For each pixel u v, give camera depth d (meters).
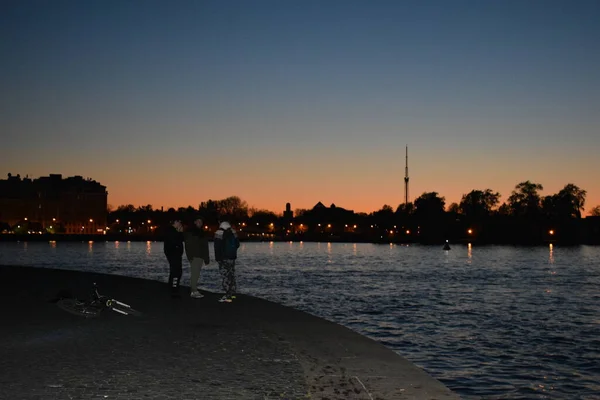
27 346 15.43
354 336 16.91
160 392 11.47
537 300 53.53
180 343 15.91
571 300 53.66
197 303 23.41
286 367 13.46
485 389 21.75
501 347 29.58
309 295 56.12
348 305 47.75
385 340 31.52
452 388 21.88
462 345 30.08
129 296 25.45
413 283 73.31
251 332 17.48
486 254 182.00
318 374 12.89
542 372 24.28
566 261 137.75
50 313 20.70
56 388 11.61
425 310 44.75
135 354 14.60
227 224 23.95
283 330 17.75
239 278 79.69
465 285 70.81
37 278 33.31
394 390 11.83
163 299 24.56
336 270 100.25
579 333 34.16
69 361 13.83
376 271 97.88
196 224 25.02
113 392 11.41
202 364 13.67
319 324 18.80
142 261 130.38
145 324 18.75
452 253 190.62
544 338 32.34
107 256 155.62
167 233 26.52
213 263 110.50
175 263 26.45
